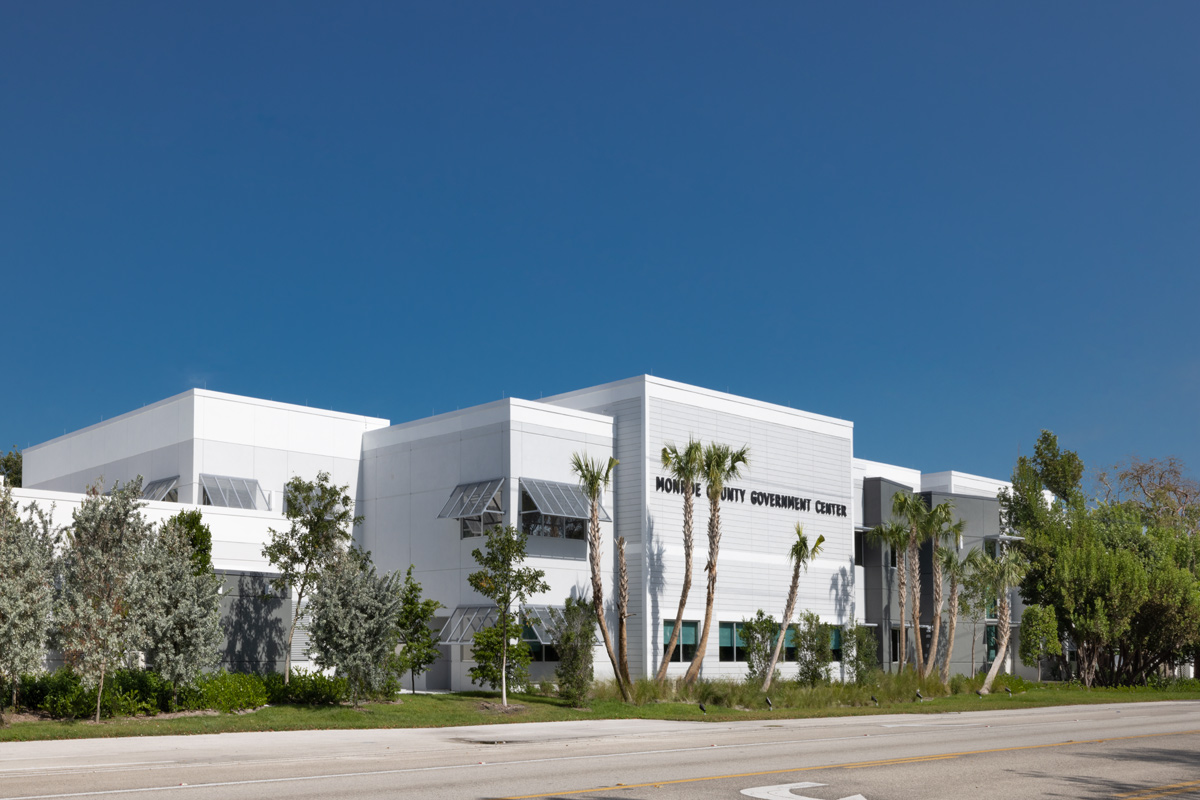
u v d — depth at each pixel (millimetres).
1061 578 52750
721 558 43438
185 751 18906
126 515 25094
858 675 44719
